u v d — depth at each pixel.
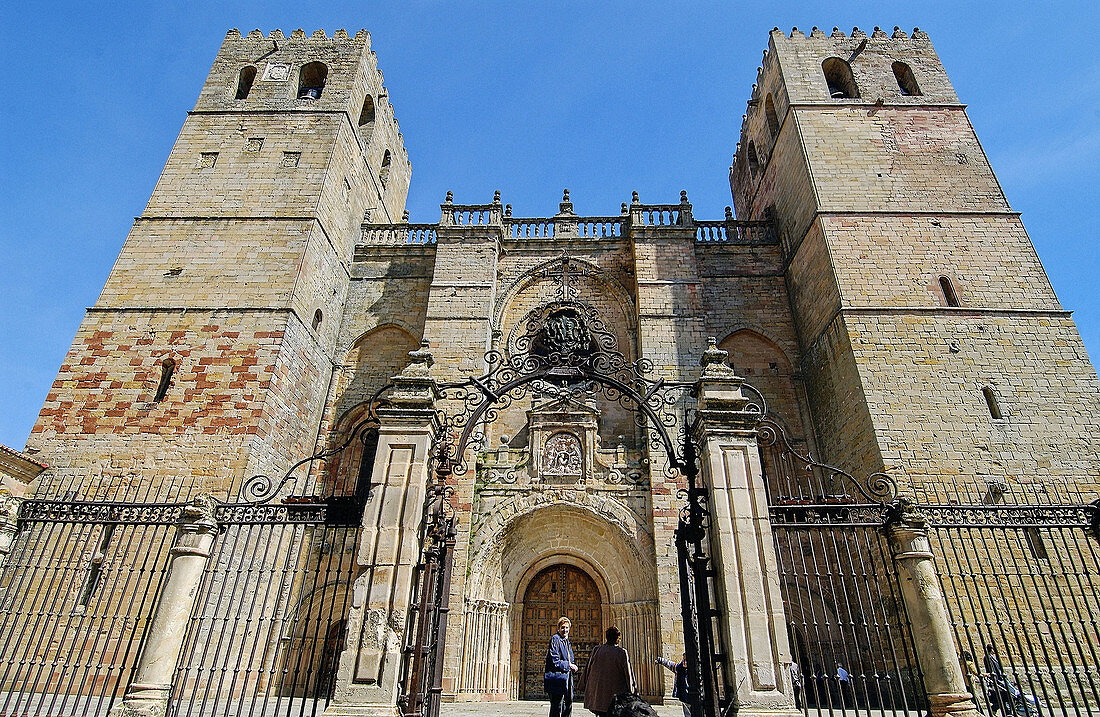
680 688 12.84
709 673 10.16
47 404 22.55
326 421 27.78
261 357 23.58
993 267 24.80
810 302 27.19
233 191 27.89
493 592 22.94
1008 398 21.73
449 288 28.89
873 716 16.02
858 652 10.45
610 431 26.62
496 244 30.19
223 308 24.66
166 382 23.22
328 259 28.66
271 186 28.06
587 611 24.34
